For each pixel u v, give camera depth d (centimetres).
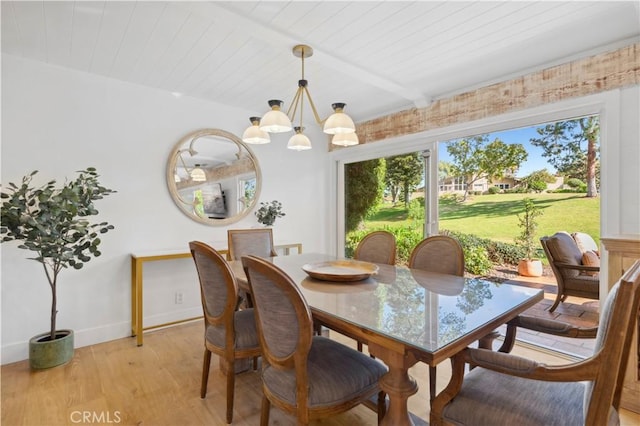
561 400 115
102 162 286
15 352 245
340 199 459
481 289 177
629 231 222
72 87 271
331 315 136
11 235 217
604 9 188
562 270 288
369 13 191
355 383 136
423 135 349
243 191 382
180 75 286
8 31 213
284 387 134
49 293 260
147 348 269
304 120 429
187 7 183
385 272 221
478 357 112
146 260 278
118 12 193
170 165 323
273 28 205
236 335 177
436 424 121
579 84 243
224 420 176
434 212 346
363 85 311
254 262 128
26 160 252
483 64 261
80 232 233
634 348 179
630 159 221
